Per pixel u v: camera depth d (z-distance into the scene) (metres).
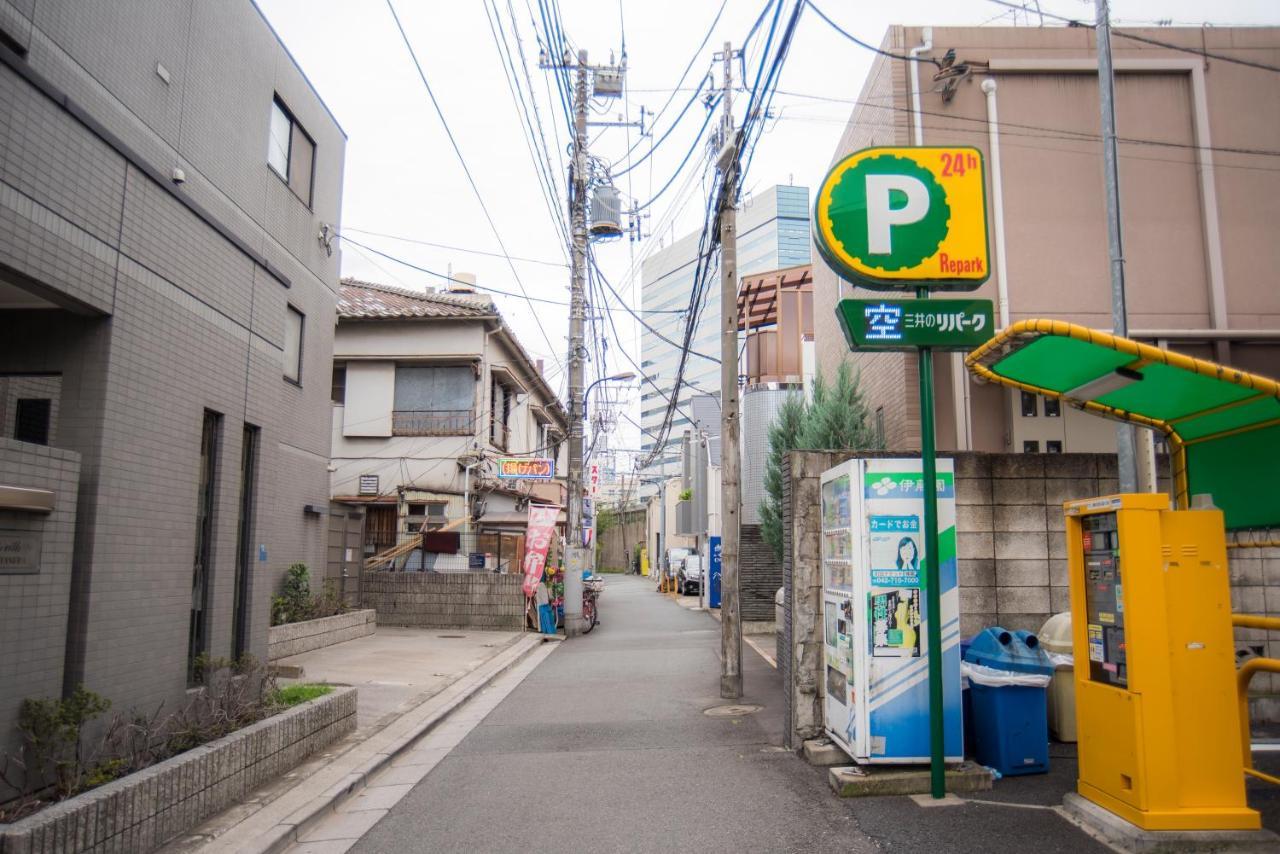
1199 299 11.95
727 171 10.92
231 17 10.05
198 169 9.17
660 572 43.72
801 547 7.41
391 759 7.45
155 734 5.96
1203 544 4.98
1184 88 12.34
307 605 14.40
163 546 7.09
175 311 7.39
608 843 5.26
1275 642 7.45
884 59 12.70
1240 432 6.13
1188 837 4.65
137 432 6.77
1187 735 4.82
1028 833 5.07
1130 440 7.86
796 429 16.80
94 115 7.00
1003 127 12.16
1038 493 7.80
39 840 3.96
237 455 8.63
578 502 19.19
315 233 15.31
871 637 6.11
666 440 22.75
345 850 5.28
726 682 10.41
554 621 19.19
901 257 6.36
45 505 5.40
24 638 5.29
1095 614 5.36
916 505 6.20
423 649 14.85
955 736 6.08
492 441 23.89
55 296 6.01
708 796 6.16
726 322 11.19
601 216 18.94
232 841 5.12
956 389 11.92
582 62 18.86
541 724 9.11
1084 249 11.99
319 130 15.30
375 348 22.56
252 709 6.86
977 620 7.65
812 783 6.34
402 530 21.50
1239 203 12.08
